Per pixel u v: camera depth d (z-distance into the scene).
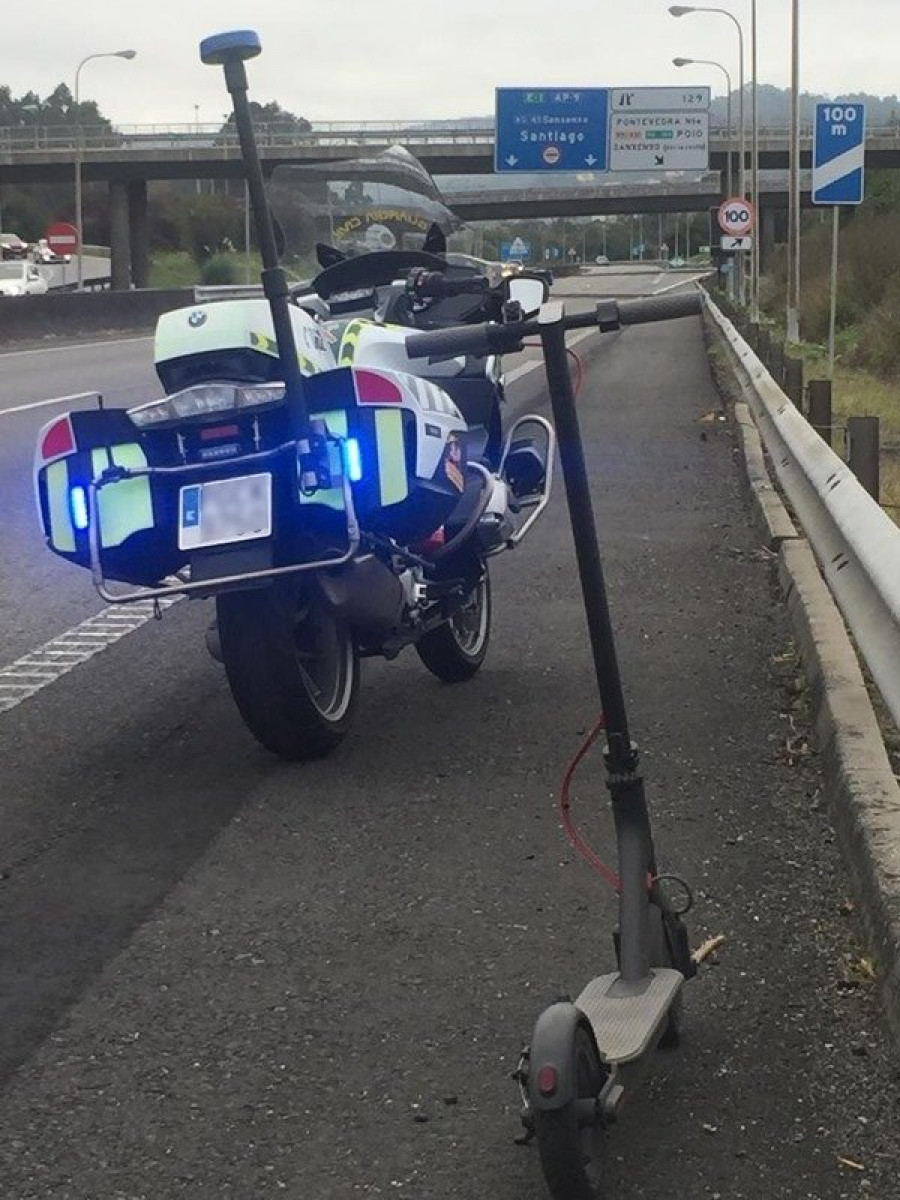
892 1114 3.61
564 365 3.56
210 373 5.82
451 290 5.22
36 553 10.73
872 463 9.72
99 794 5.89
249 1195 3.39
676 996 3.58
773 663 7.44
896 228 42.34
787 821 5.40
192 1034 4.08
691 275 89.62
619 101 61.62
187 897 4.95
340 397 5.71
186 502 5.74
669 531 11.12
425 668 7.54
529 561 10.03
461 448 6.25
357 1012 4.17
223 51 4.89
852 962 4.34
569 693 7.03
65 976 4.42
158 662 7.79
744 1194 3.32
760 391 13.21
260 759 6.26
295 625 5.94
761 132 73.12
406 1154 3.52
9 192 124.69
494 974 4.36
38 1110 3.73
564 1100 2.93
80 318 38.25
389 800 5.75
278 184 9.56
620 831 3.69
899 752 5.71
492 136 67.44
